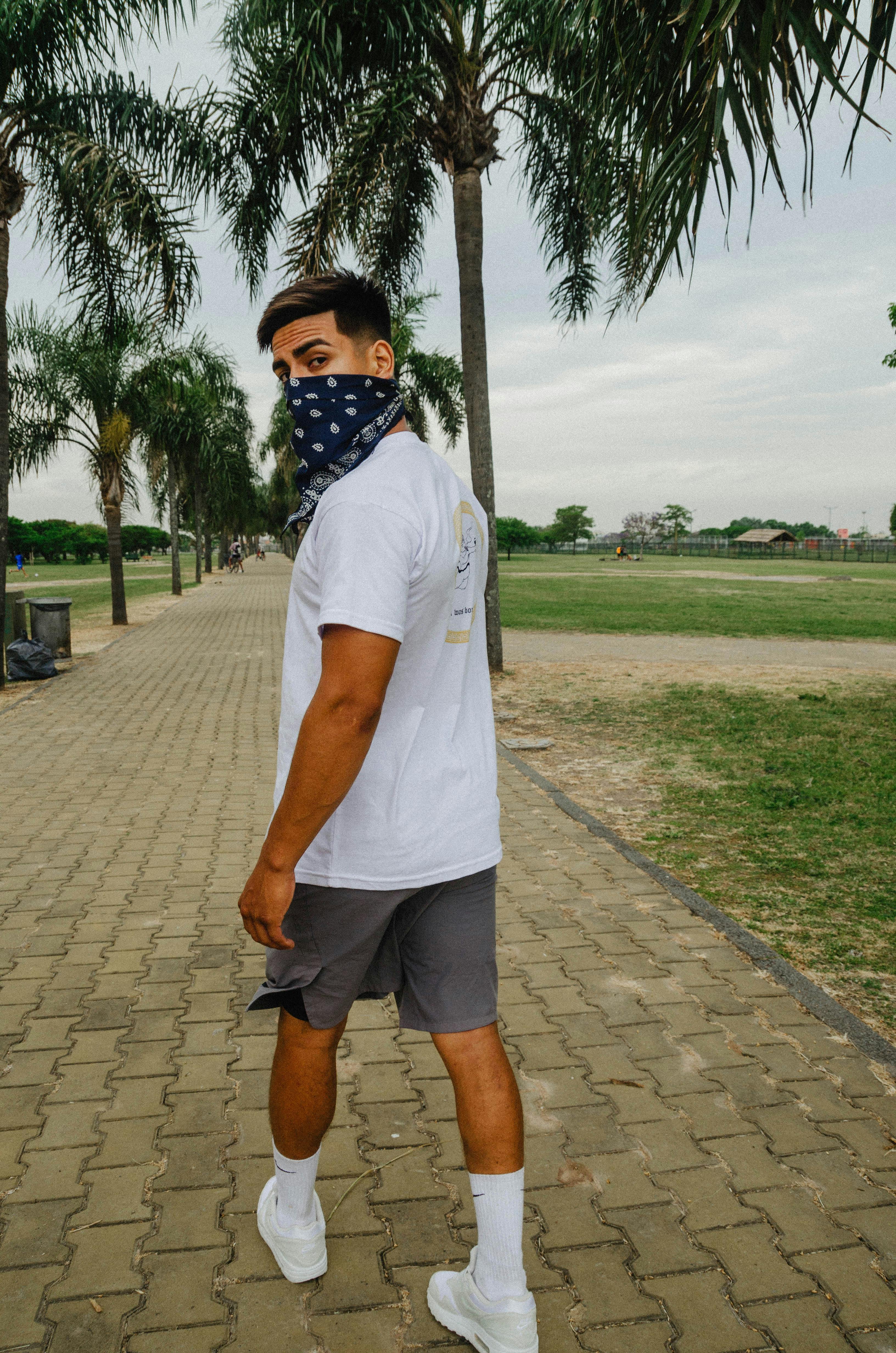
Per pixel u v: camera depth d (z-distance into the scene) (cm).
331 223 916
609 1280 181
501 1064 151
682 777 628
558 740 756
